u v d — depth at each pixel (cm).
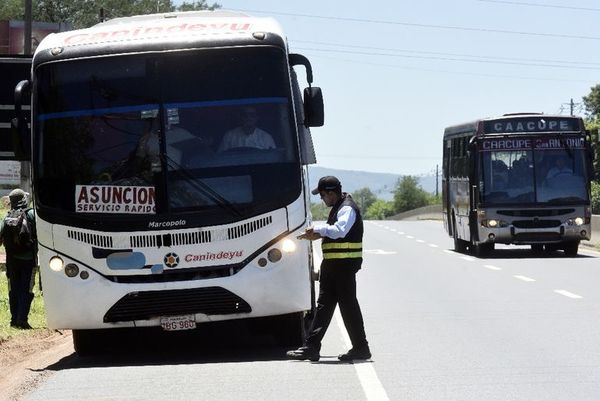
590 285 4344
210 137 2500
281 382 2169
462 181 6450
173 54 2531
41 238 2511
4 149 5109
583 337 2798
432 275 5022
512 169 5906
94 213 2488
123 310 2470
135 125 2511
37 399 2059
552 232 5853
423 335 2891
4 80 5072
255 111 2514
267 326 2680
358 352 2456
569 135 5912
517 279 4675
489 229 5884
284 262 2466
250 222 2464
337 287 2439
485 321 3184
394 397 1975
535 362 2386
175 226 2462
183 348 2833
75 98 2534
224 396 2023
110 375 2352
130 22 2884
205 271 2461
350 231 2430
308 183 2883
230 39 2544
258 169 2488
